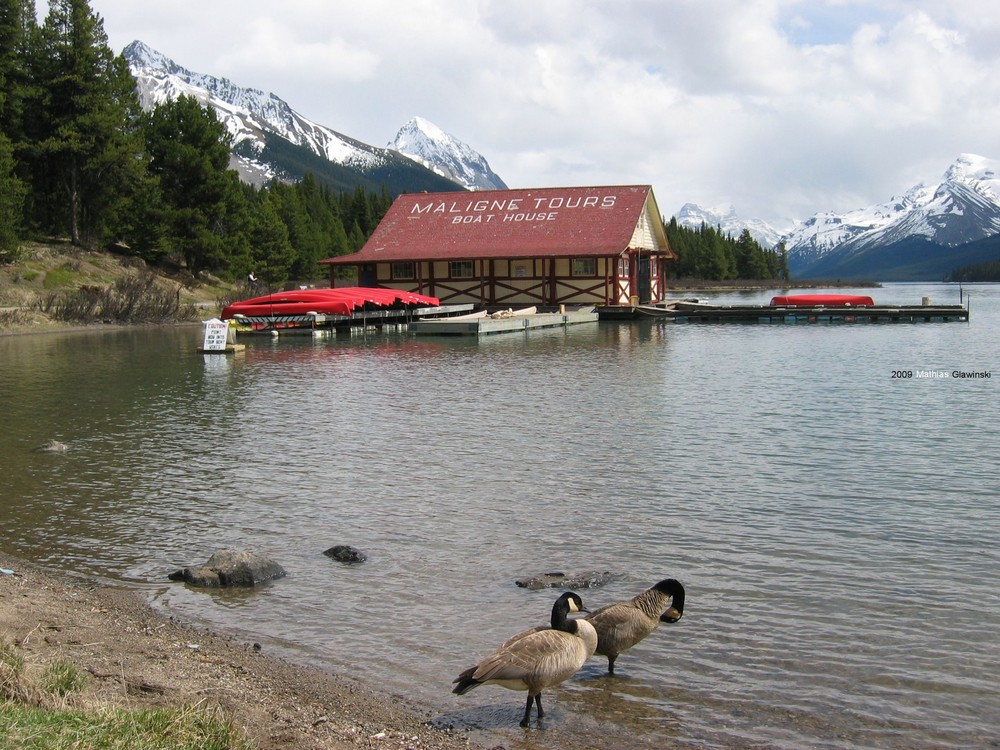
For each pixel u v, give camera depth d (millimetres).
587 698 7914
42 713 6355
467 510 13539
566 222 64375
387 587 10469
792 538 12094
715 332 49500
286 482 15359
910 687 7977
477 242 64188
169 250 72938
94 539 12359
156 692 7500
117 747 5918
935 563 11078
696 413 21875
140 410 23031
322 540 12227
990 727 7316
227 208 76375
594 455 17219
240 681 8016
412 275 64688
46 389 27109
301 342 44531
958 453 17172
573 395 24984
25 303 56844
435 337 46969
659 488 14727
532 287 62781
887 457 16875
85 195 72562
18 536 12492
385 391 26203
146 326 57156
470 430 19859
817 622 9359
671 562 11195
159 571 11102
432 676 8320
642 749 7070
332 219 116625
